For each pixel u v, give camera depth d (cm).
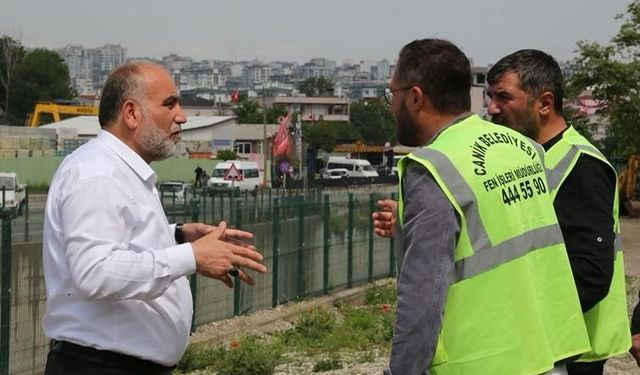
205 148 7325
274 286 1459
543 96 441
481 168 358
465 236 352
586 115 3672
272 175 5547
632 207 4200
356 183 5797
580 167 424
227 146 7538
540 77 440
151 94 406
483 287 352
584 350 377
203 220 1270
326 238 1647
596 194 420
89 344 390
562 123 447
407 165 357
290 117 6569
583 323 379
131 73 407
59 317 395
